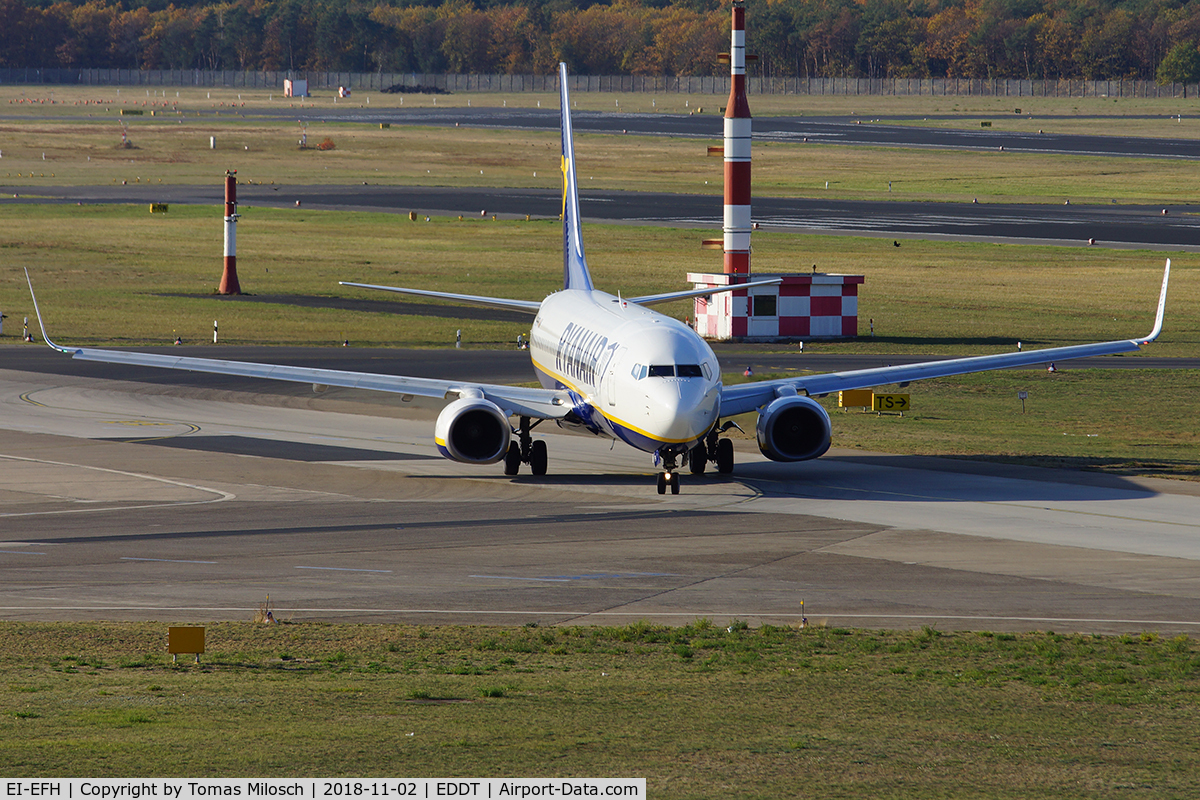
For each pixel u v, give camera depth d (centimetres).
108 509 13738
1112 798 5603
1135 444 18462
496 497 14588
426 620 9438
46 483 15162
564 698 7288
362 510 13775
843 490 15038
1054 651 8544
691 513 13688
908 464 16788
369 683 7588
